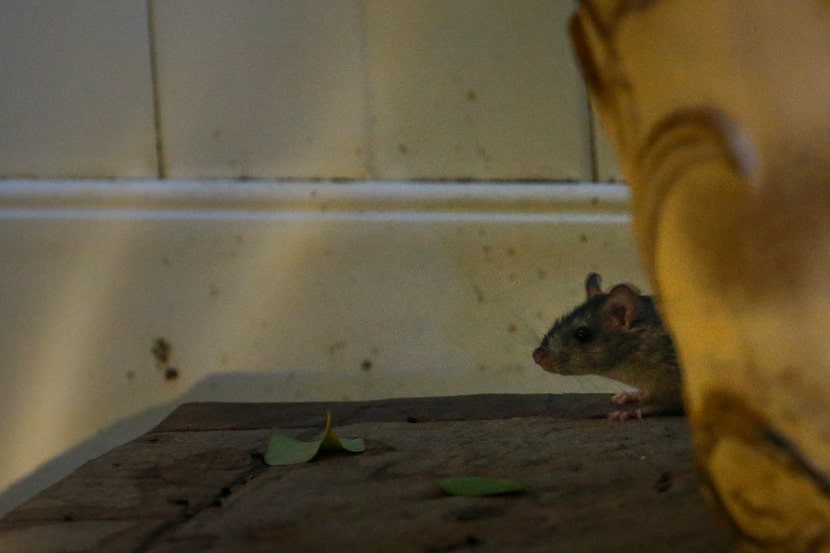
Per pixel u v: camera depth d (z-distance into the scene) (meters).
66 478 2.29
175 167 4.04
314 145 4.11
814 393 1.08
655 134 1.24
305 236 4.00
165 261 3.94
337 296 4.02
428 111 4.14
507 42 4.16
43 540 1.79
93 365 3.90
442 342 4.05
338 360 4.01
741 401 1.15
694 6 1.17
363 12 4.10
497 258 4.07
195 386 3.95
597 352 3.55
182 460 2.48
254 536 1.76
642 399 3.35
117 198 3.91
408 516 1.85
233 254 3.97
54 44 3.97
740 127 1.13
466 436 2.71
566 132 4.18
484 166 4.17
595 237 4.09
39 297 3.87
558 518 1.79
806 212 1.09
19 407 3.85
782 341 1.10
